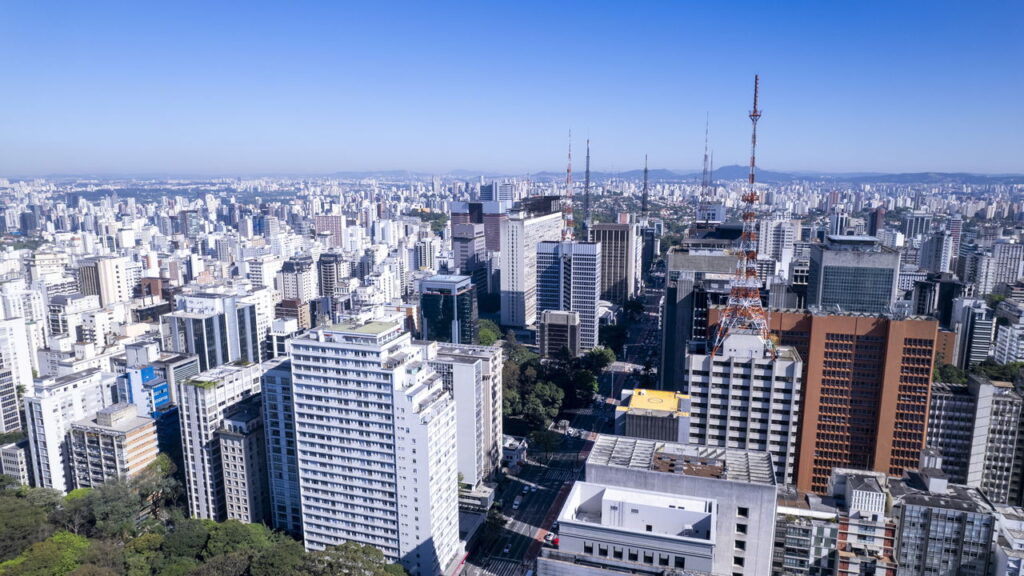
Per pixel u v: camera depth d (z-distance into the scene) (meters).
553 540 172.50
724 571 178.50
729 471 183.75
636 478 181.88
